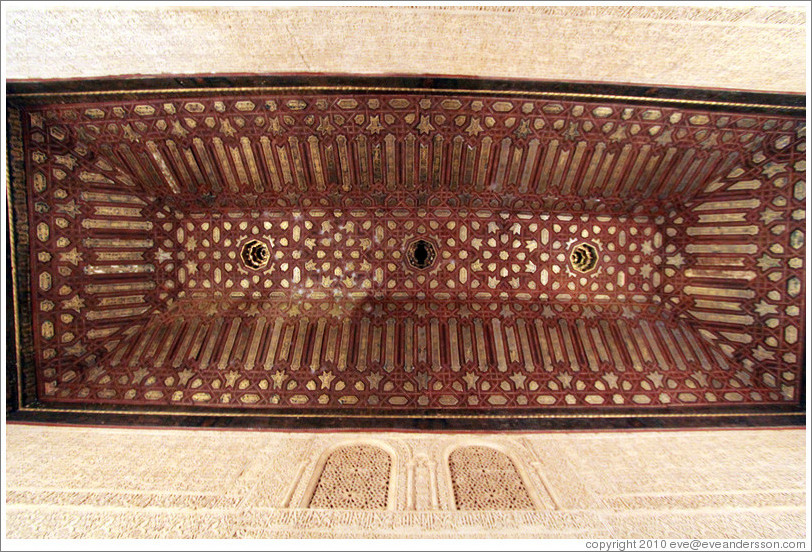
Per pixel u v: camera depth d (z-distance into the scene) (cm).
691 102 342
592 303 455
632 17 278
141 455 315
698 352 423
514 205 445
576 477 291
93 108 354
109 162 399
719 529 245
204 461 308
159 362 414
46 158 363
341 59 306
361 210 447
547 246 451
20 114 347
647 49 297
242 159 408
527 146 397
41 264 369
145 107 356
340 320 445
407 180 430
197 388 398
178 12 281
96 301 401
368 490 276
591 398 395
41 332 371
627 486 282
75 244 385
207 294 450
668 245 446
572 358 423
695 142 382
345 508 259
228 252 450
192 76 322
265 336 434
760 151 379
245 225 448
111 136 380
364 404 387
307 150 400
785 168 373
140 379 400
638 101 344
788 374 381
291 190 435
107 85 330
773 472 298
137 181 419
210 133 383
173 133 382
